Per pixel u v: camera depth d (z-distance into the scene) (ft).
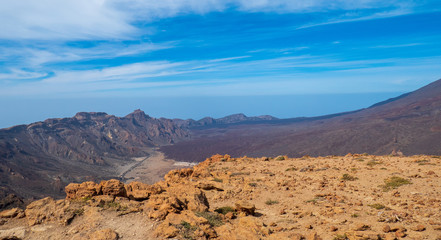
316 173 122.93
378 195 80.64
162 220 58.95
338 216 67.41
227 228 56.24
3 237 54.03
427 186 82.99
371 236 51.26
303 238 55.06
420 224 56.59
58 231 56.75
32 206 63.82
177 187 84.53
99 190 73.15
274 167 148.97
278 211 77.36
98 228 56.34
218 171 146.20
